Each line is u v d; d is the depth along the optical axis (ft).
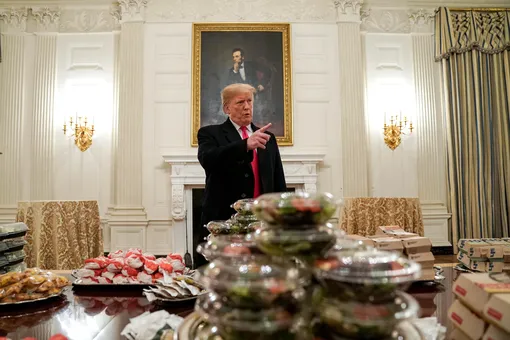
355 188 15.88
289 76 16.10
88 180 15.92
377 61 16.81
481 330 2.10
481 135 16.30
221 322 1.64
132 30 16.10
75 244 10.80
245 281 1.65
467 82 16.48
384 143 16.60
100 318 3.14
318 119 16.19
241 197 5.91
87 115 16.10
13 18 16.31
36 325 2.95
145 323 2.52
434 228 16.28
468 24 16.67
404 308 1.65
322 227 2.07
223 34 16.20
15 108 16.03
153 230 15.53
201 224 5.96
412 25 16.96
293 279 1.68
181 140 15.87
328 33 16.52
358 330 1.57
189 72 16.12
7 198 15.71
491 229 16.01
